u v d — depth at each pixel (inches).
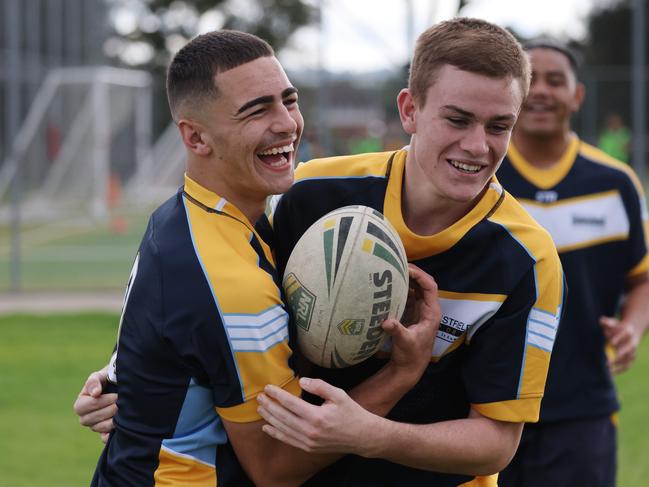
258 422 119.6
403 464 124.6
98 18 1263.5
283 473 123.0
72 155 880.9
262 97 120.0
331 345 121.4
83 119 892.0
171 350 120.0
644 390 350.0
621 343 192.1
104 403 130.3
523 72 121.5
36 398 332.2
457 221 127.4
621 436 290.4
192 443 122.6
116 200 822.5
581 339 193.0
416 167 128.3
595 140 747.4
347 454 133.0
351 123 808.9
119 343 127.9
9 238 783.1
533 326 125.7
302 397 131.3
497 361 126.3
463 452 123.7
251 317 117.3
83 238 783.7
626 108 806.5
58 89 909.8
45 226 821.2
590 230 197.3
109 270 640.4
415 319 128.5
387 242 121.6
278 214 138.9
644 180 734.5
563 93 196.1
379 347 124.5
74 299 543.5
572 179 199.5
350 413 116.0
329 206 134.7
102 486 129.1
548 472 191.9
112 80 898.7
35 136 896.3
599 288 198.1
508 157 201.5
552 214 197.8
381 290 119.6
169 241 123.0
